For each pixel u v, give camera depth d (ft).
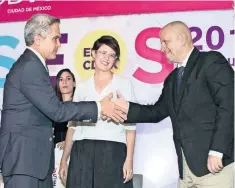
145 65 12.73
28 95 8.77
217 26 12.34
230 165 8.70
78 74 13.14
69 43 13.24
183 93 9.01
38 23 9.18
